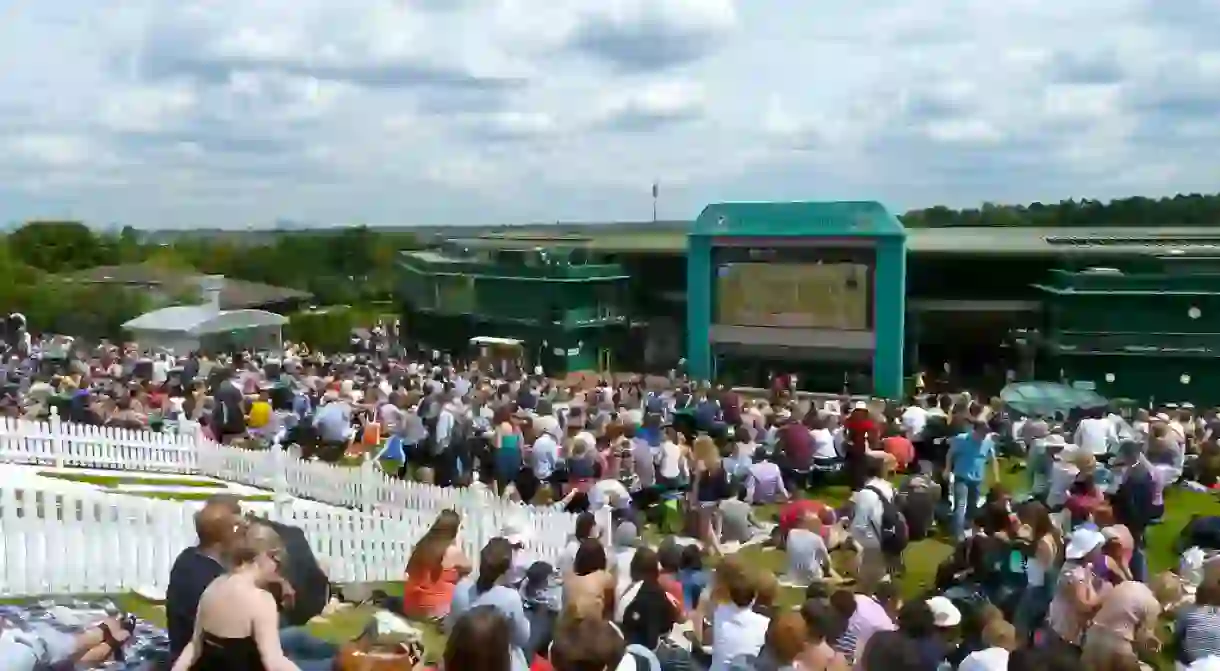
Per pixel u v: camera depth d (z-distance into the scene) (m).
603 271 52.00
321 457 24.77
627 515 17.88
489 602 9.67
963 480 18.56
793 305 45.00
